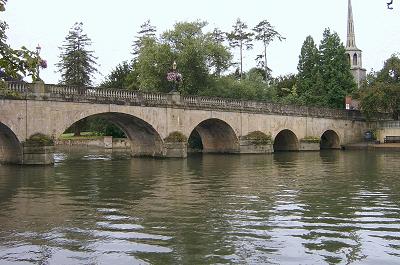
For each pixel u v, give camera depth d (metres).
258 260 10.01
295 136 58.12
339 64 73.12
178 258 10.16
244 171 29.44
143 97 40.75
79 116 35.91
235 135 50.09
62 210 15.60
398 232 12.46
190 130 44.94
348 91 73.12
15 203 17.06
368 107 63.94
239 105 50.34
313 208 15.85
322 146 67.50
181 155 42.75
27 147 32.56
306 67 76.50
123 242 11.46
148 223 13.55
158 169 31.09
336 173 27.91
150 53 55.09
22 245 11.18
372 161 38.62
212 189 20.69
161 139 42.50
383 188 20.86
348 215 14.67
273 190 20.30
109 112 38.09
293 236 12.02
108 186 21.89
